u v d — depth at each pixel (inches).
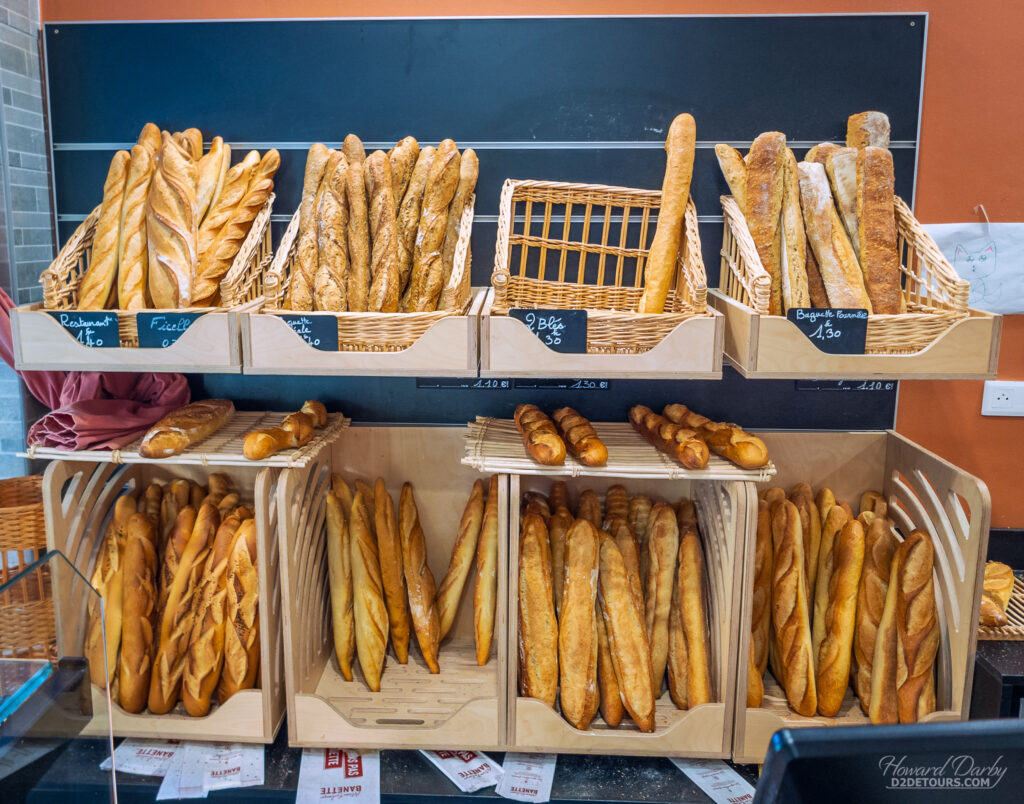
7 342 69.0
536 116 73.7
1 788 32.9
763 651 68.6
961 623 62.5
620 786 61.9
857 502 78.4
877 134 71.0
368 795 60.6
